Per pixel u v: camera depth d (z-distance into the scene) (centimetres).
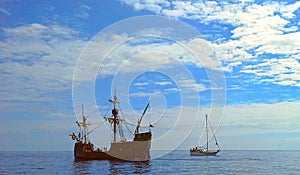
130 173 10194
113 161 13088
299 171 11825
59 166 12925
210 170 11725
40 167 12850
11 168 12631
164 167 12400
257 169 12525
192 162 16212
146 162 12488
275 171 11775
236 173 10956
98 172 10469
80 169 11431
